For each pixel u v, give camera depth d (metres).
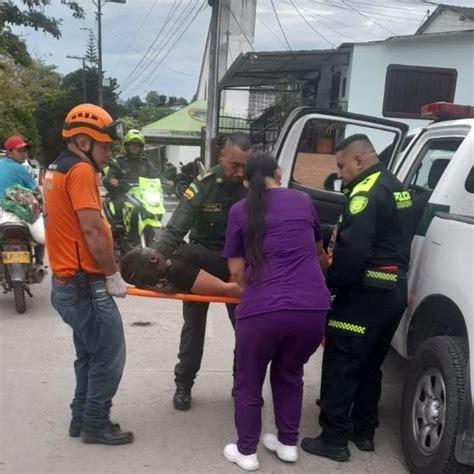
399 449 3.74
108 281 3.31
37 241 6.27
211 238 3.97
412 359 3.63
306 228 3.24
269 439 3.64
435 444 3.15
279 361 3.39
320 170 4.96
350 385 3.46
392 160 4.96
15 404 4.14
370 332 3.38
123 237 7.93
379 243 3.37
